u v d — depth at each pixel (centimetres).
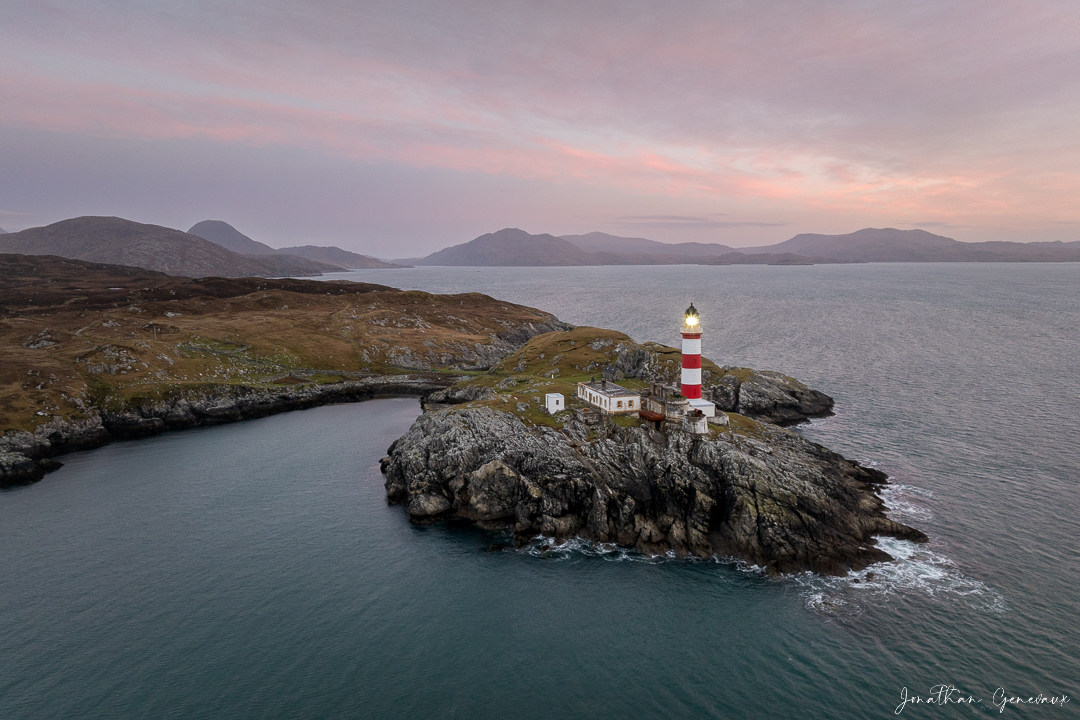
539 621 4559
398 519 6419
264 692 3803
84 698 3759
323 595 4938
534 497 6062
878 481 6606
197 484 7531
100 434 9388
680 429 6675
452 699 3741
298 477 7750
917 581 4797
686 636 4334
